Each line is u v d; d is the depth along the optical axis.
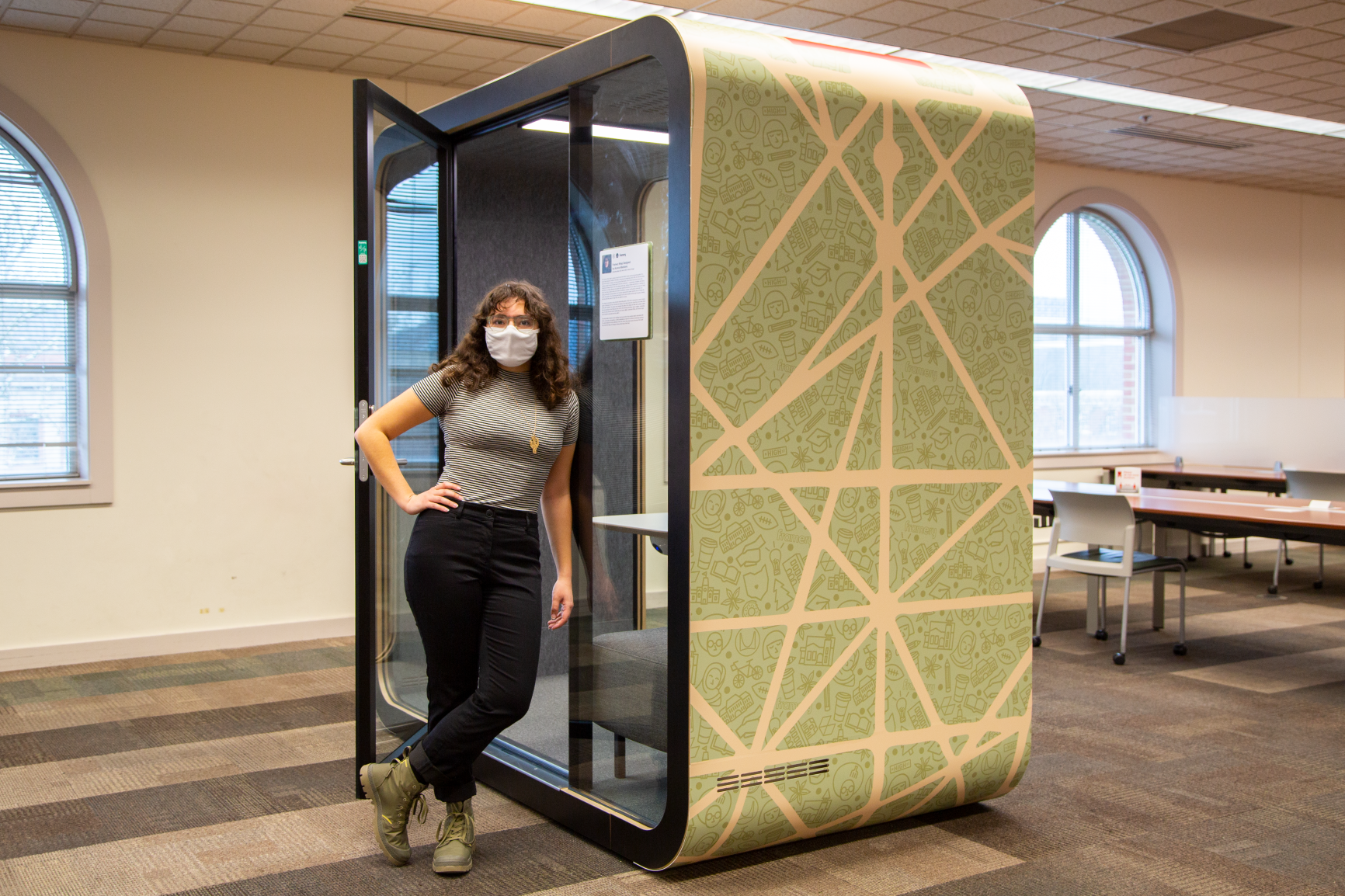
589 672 3.14
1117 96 7.23
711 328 2.73
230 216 5.94
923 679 3.12
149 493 5.75
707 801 2.76
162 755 3.92
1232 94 7.16
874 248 3.00
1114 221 9.79
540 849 3.02
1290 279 10.60
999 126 3.22
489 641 2.75
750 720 2.82
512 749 3.58
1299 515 5.53
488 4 5.20
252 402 6.02
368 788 2.86
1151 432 10.05
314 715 4.50
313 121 6.17
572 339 3.19
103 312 5.61
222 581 5.95
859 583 2.99
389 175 3.49
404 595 3.79
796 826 2.93
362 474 3.21
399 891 2.73
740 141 2.77
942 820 3.27
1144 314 10.00
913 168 3.06
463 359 2.82
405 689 3.79
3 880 2.80
